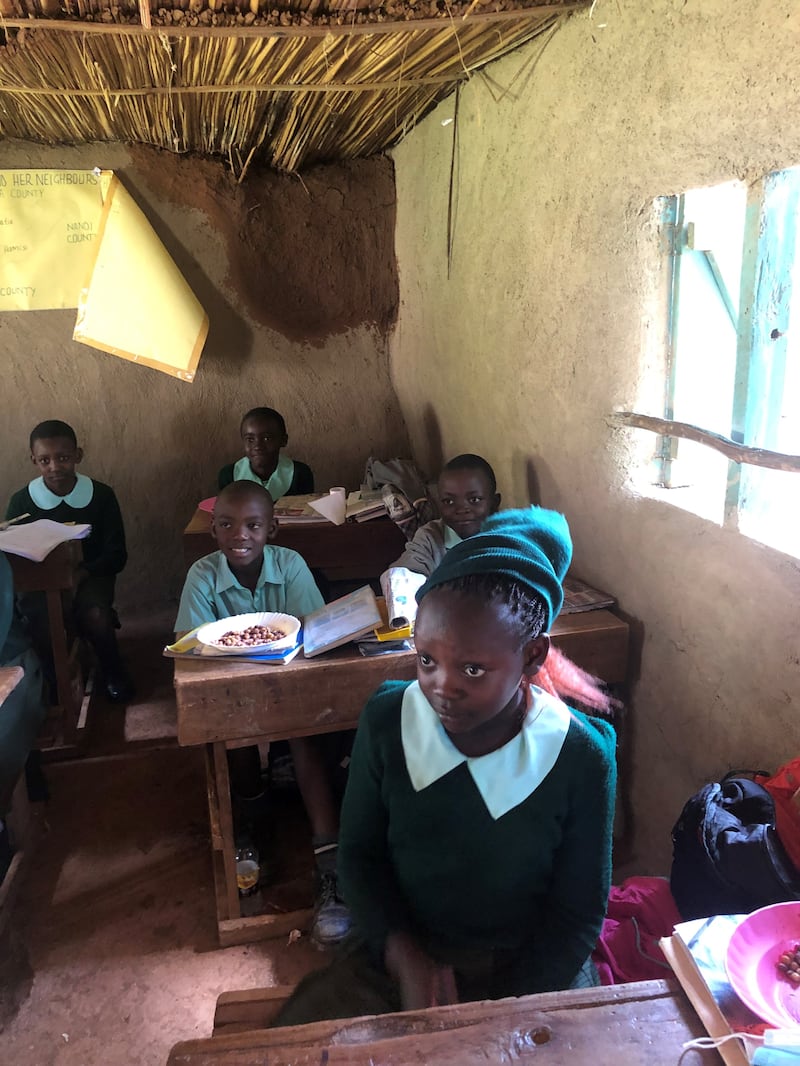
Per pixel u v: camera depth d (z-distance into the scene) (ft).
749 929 3.13
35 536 9.35
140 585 13.84
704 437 5.72
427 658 3.43
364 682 6.49
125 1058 5.76
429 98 10.24
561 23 7.14
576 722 3.87
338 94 9.72
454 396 11.16
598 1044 2.78
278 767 8.62
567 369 7.71
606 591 7.40
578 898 3.96
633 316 6.58
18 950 6.77
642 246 6.38
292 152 11.97
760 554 5.35
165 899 7.38
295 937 6.88
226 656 6.51
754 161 5.08
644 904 5.13
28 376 12.67
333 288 13.48
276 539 10.53
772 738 5.36
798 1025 2.72
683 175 5.76
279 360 13.58
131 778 9.29
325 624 7.02
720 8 5.20
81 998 6.29
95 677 11.73
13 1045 5.88
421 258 12.01
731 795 4.96
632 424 6.64
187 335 12.32
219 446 13.58
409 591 7.11
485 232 9.38
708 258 6.34
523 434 8.89
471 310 10.11
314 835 7.10
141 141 12.12
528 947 4.06
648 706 6.85
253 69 8.29
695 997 2.93
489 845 3.85
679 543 6.24
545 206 7.82
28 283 12.01
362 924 4.11
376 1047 2.79
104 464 13.25
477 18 6.73
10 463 12.85
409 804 3.90
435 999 3.86
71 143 12.00
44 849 8.06
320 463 13.99
